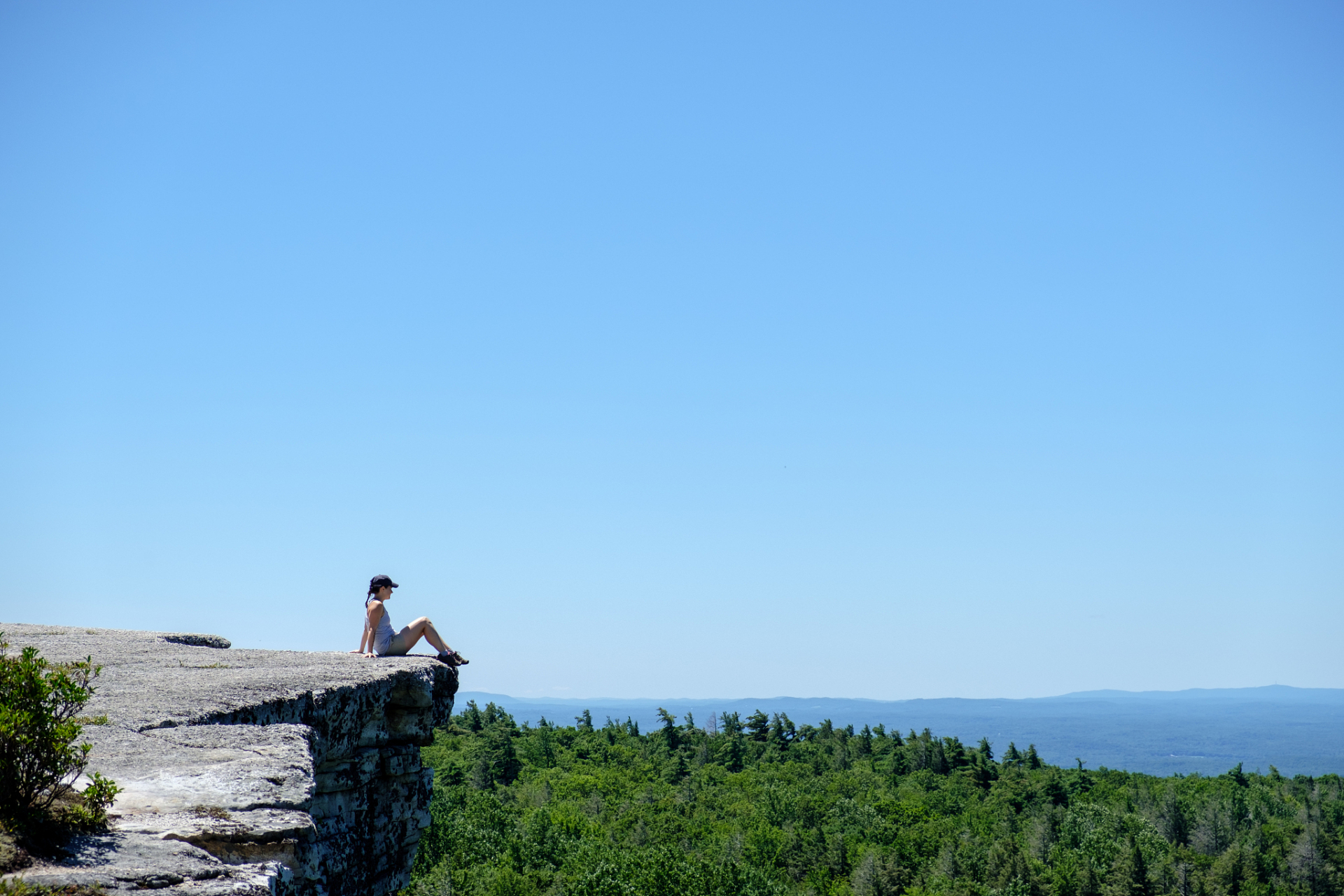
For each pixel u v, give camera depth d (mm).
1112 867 102938
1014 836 118750
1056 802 137375
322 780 9141
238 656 11016
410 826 10797
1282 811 137875
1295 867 105625
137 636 12938
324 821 9133
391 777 10414
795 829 107812
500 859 79438
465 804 100688
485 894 68812
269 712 8016
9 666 4750
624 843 95188
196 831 5012
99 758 6012
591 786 125500
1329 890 102812
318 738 8102
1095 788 144250
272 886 4766
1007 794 138625
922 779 152125
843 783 143875
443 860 75375
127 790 5473
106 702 7449
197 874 4469
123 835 4820
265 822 5305
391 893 10508
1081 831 120125
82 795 5074
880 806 127938
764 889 79438
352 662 10898
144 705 7414
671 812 112750
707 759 158375
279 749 6652
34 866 4191
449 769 124438
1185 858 107688
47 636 12219
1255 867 104562
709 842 102562
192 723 7105
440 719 11539
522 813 103562
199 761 6133
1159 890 99312
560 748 154125
